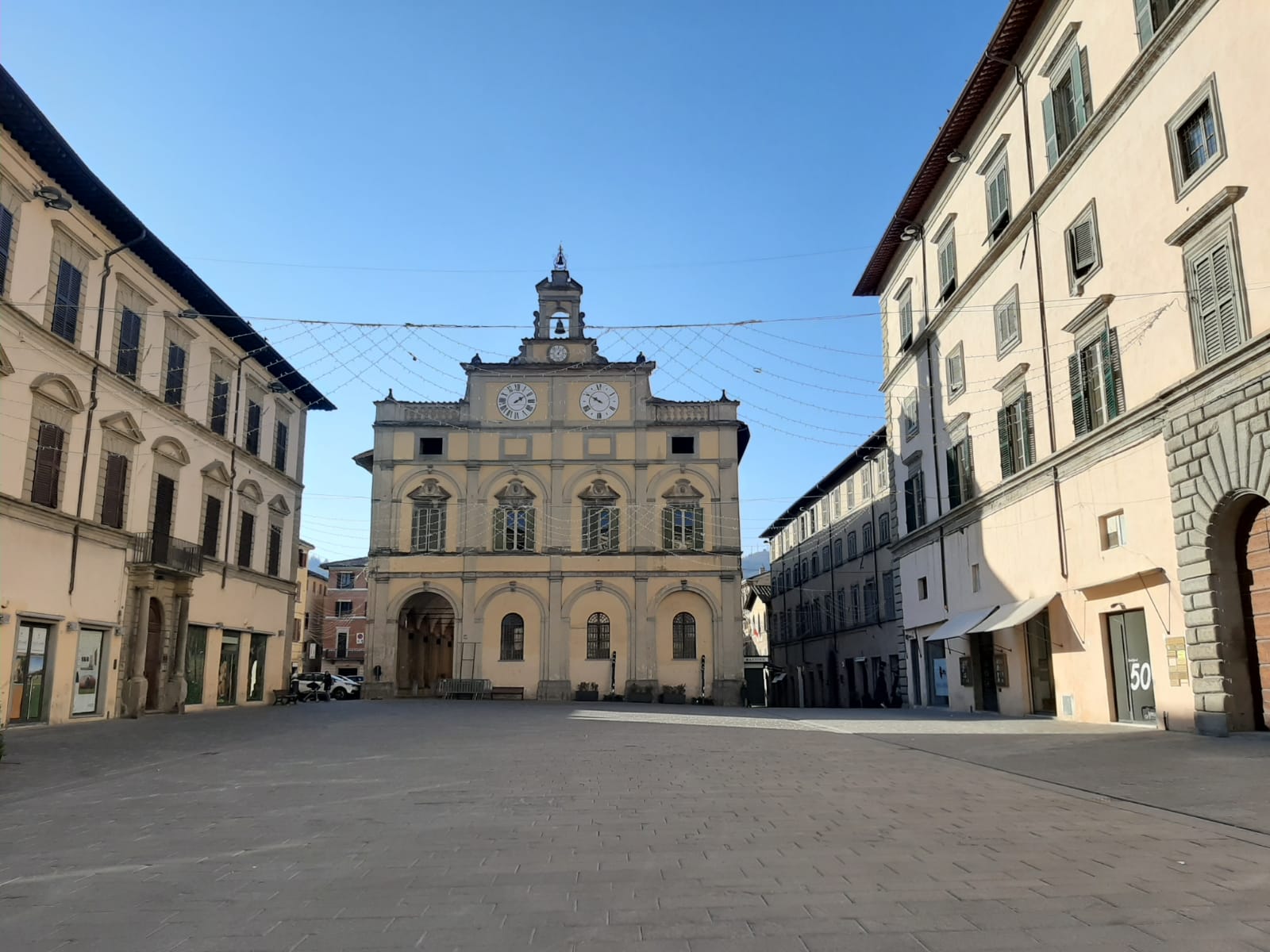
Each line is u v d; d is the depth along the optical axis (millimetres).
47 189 23406
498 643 47188
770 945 5227
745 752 16312
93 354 26406
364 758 15734
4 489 22656
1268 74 15359
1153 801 9906
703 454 49062
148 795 11664
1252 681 16688
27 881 7023
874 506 48969
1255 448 15586
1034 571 24500
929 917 5695
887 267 37281
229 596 35031
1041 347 23859
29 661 23812
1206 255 16984
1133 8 19172
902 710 32938
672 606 47812
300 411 42594
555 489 48500
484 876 6984
